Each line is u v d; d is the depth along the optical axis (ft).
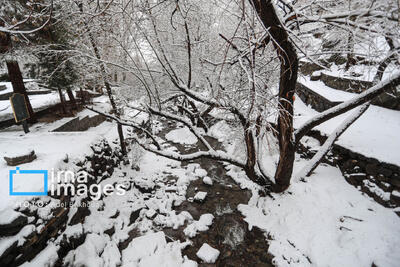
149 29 14.39
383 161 13.28
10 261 8.59
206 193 19.26
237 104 12.67
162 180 21.91
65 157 14.08
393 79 10.00
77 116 26.22
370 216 12.78
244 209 16.99
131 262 12.17
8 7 17.07
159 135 34.68
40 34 20.03
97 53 14.58
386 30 7.41
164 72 12.41
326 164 18.07
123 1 11.43
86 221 13.97
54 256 10.21
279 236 13.64
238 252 13.39
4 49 17.98
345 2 8.68
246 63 10.83
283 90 11.54
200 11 15.74
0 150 15.17
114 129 28.14
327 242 12.14
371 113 21.08
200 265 12.59
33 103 28.73
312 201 15.08
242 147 22.41
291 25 10.34
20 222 9.32
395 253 10.46
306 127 12.88
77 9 13.19
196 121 36.17
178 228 15.43
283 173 14.94
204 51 19.57
